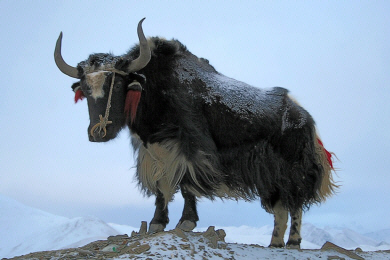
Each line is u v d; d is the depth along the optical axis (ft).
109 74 20.10
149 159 21.91
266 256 19.77
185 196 21.13
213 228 20.07
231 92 23.24
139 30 20.43
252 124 23.08
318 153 24.57
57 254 19.07
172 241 18.45
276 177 23.57
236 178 22.86
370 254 22.70
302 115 24.52
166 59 22.18
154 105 21.42
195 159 20.79
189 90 22.21
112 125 20.10
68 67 20.98
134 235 20.92
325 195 25.29
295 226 24.16
